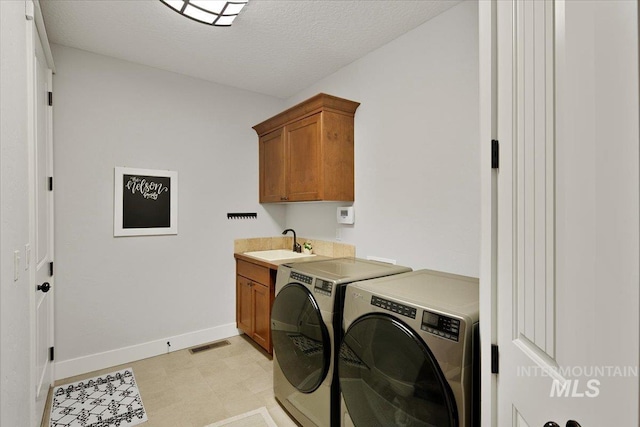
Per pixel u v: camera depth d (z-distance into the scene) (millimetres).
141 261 2850
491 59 1016
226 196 3328
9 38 1162
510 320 904
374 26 2236
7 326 1100
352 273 1942
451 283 1692
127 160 2771
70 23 2211
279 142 3158
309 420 1844
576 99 595
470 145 1931
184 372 2590
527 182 807
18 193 1287
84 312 2588
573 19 602
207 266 3207
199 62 2809
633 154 463
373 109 2598
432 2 1973
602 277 531
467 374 1122
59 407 2105
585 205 573
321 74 3051
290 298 2012
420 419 1220
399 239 2379
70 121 2520
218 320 3275
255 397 2244
